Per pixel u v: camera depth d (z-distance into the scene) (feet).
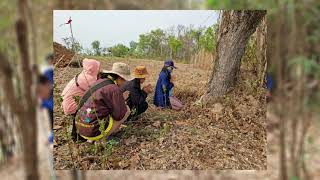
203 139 10.73
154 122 11.19
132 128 11.12
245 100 10.52
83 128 10.54
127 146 10.82
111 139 10.96
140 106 11.08
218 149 10.64
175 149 10.79
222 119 10.75
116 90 10.74
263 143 10.05
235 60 10.61
